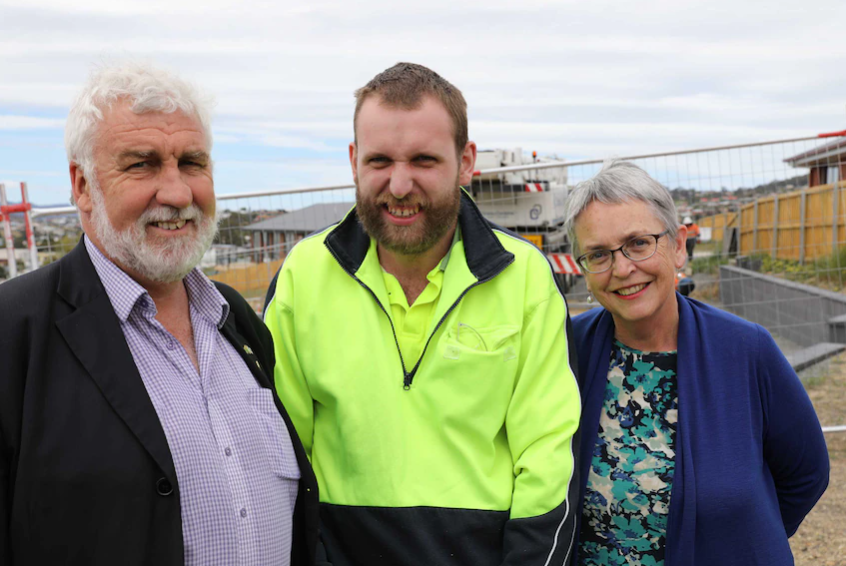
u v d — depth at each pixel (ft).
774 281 21.86
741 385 7.16
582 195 7.30
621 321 7.43
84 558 5.03
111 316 5.70
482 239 7.48
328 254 7.80
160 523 5.28
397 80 6.97
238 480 5.93
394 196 6.95
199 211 6.14
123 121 5.66
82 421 5.21
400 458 7.09
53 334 5.45
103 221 5.75
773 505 7.31
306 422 7.64
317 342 7.48
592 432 7.47
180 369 5.98
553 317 7.47
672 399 7.36
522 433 7.16
